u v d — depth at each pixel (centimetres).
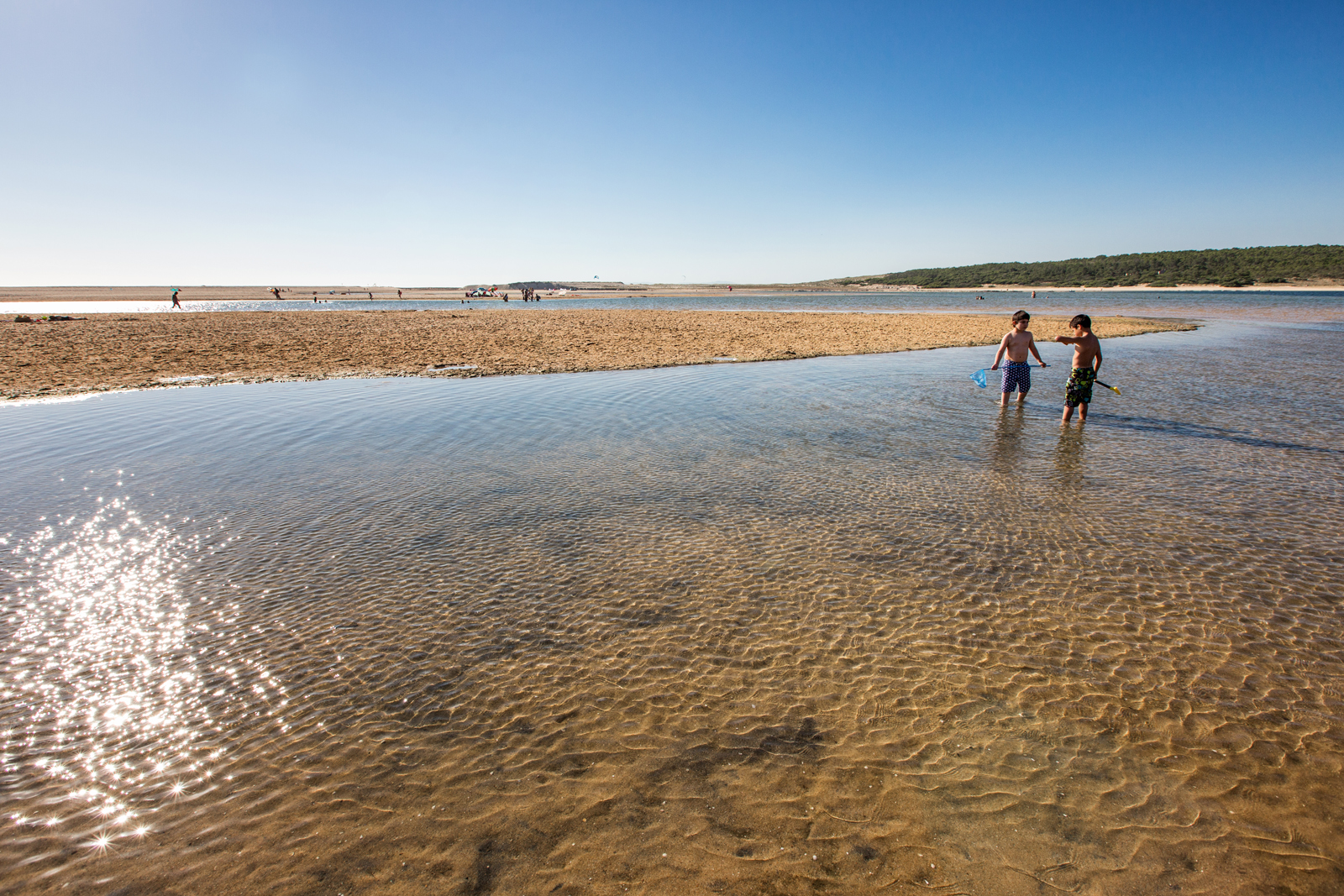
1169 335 2667
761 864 257
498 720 345
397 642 421
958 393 1307
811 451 872
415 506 672
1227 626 426
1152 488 708
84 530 611
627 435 966
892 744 322
